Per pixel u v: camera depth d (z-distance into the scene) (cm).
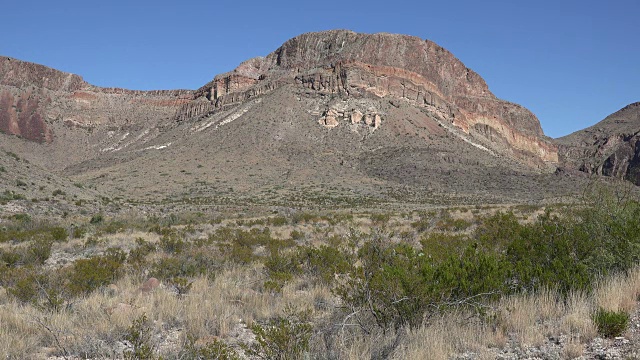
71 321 766
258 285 1073
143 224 3159
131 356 564
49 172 4891
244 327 746
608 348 489
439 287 654
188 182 8550
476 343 550
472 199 6675
